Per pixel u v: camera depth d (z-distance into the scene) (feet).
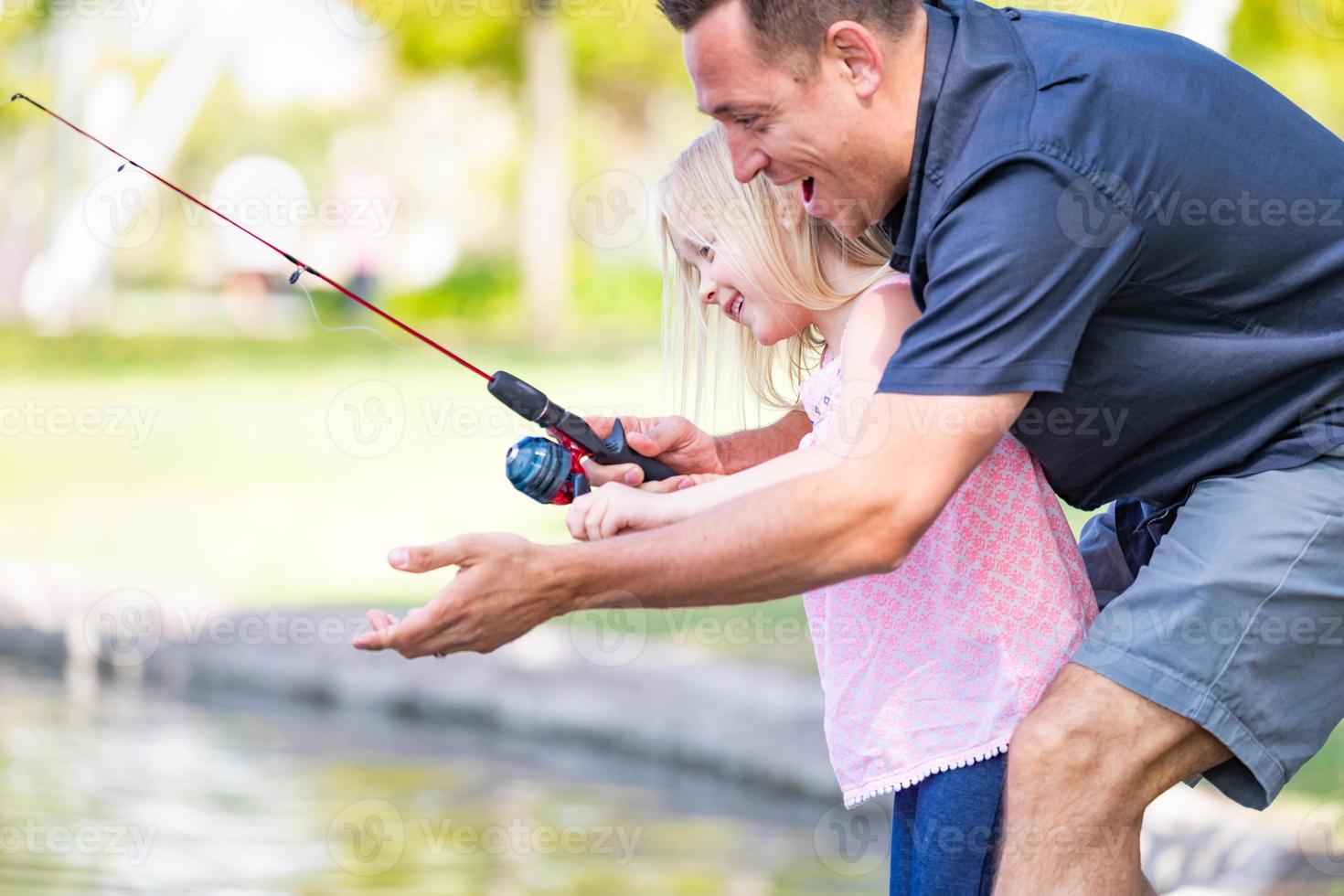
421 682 27.86
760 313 12.48
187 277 99.45
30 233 87.10
